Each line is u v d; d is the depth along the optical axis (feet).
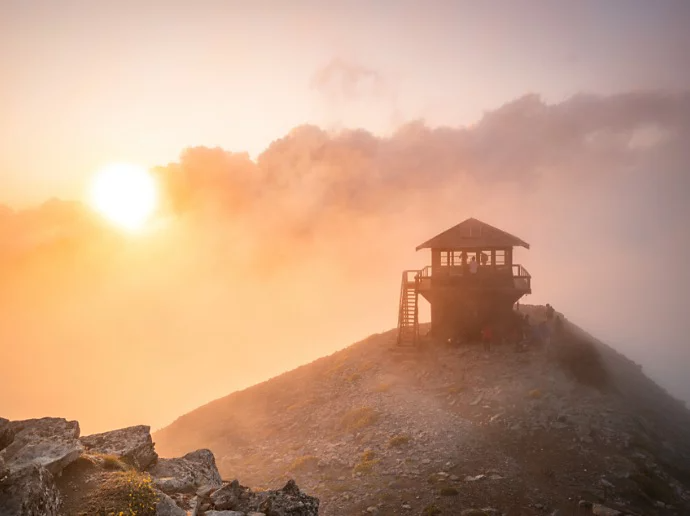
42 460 40.06
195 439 142.20
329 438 119.85
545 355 141.08
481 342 153.17
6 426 45.85
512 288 151.64
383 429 115.24
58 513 36.73
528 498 81.30
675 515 79.66
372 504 81.71
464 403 121.90
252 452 123.75
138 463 48.08
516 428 106.63
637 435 104.63
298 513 45.21
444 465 94.22
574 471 90.33
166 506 40.32
